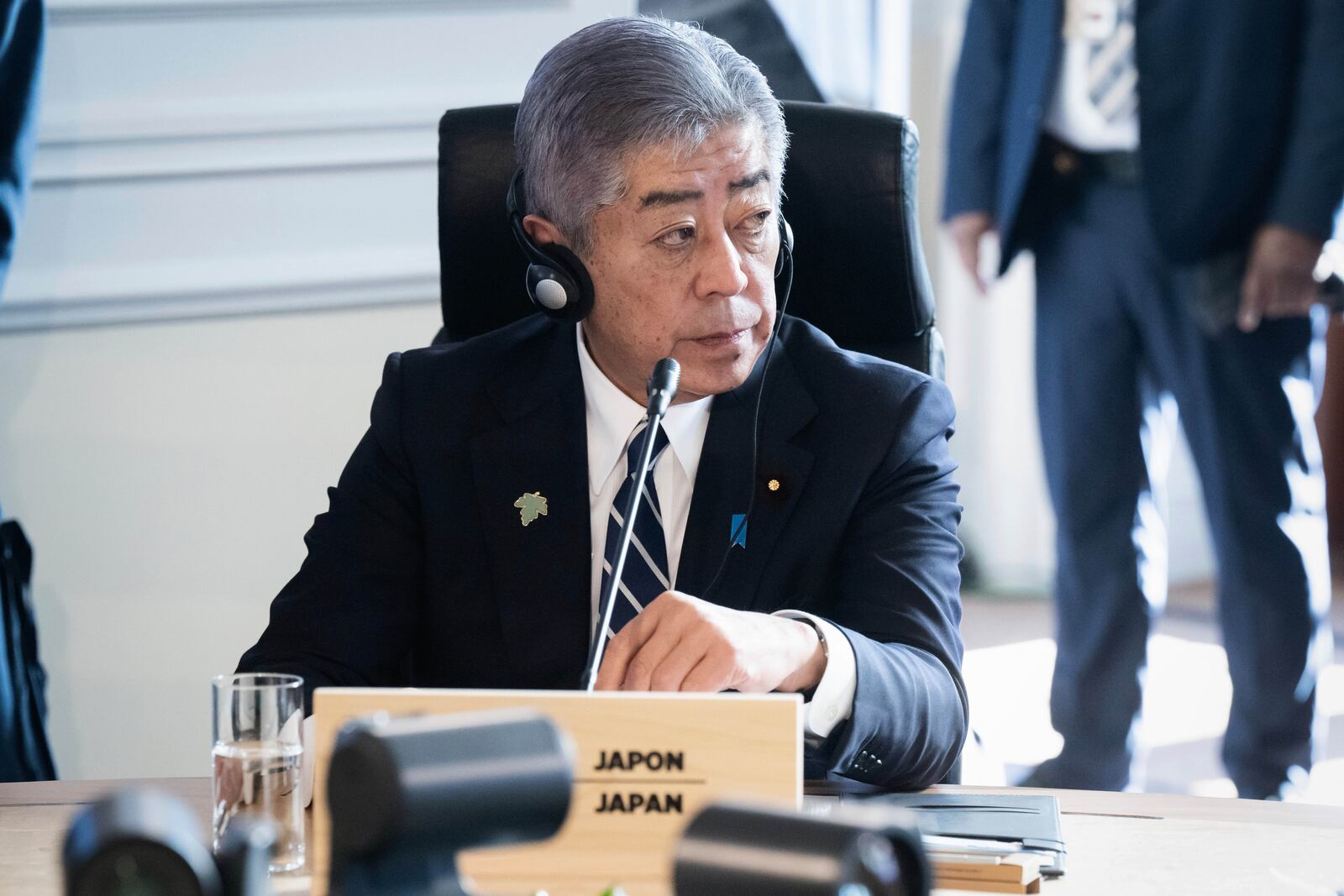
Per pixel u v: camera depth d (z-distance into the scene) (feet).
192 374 30.14
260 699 11.79
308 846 12.36
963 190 39.32
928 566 16.88
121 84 29.40
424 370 18.85
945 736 15.08
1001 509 58.90
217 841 11.73
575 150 16.39
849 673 14.06
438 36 30.94
